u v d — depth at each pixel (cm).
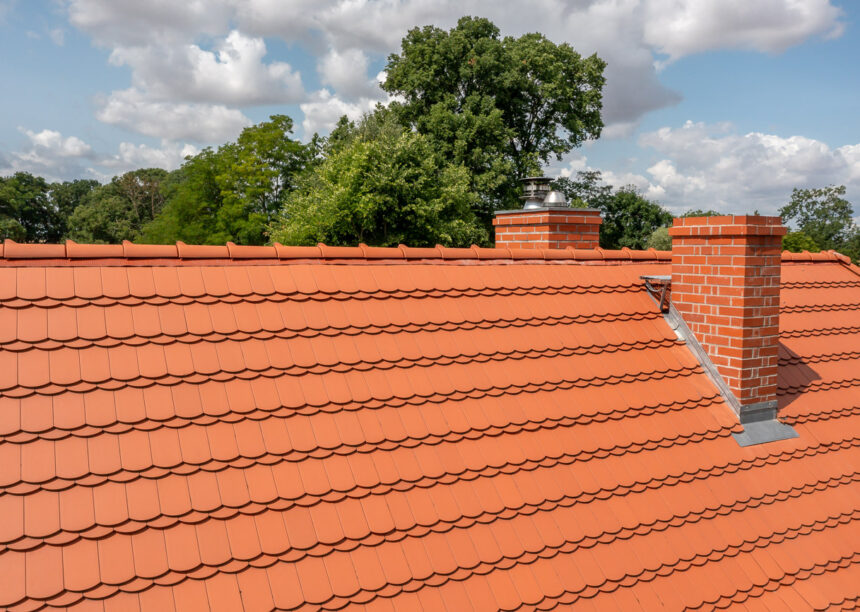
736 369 501
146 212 8331
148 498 299
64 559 267
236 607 276
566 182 4834
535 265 567
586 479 403
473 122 3703
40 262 383
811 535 436
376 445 366
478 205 3828
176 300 396
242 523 306
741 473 458
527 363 463
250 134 4084
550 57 4084
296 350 399
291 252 466
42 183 9250
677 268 551
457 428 396
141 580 272
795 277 730
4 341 332
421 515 342
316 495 330
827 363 615
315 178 3497
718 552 396
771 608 377
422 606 305
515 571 337
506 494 372
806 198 6775
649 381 496
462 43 3834
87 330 357
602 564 359
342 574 304
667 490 421
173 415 336
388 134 3450
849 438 537
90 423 316
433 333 454
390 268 496
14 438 297
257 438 343
